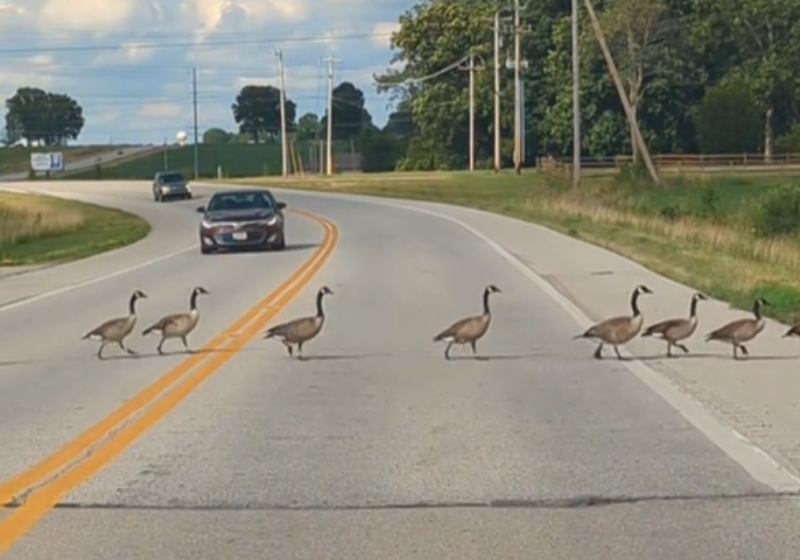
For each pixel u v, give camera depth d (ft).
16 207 224.94
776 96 315.99
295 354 49.78
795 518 25.35
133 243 142.10
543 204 174.40
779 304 63.57
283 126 369.50
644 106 316.81
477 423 35.58
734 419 35.73
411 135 459.73
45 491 28.02
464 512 26.02
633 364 46.47
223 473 29.71
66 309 69.67
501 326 58.34
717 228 117.60
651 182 191.52
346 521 25.44
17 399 40.40
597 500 26.89
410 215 173.68
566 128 320.50
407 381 43.16
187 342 53.47
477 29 357.00
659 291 73.31
